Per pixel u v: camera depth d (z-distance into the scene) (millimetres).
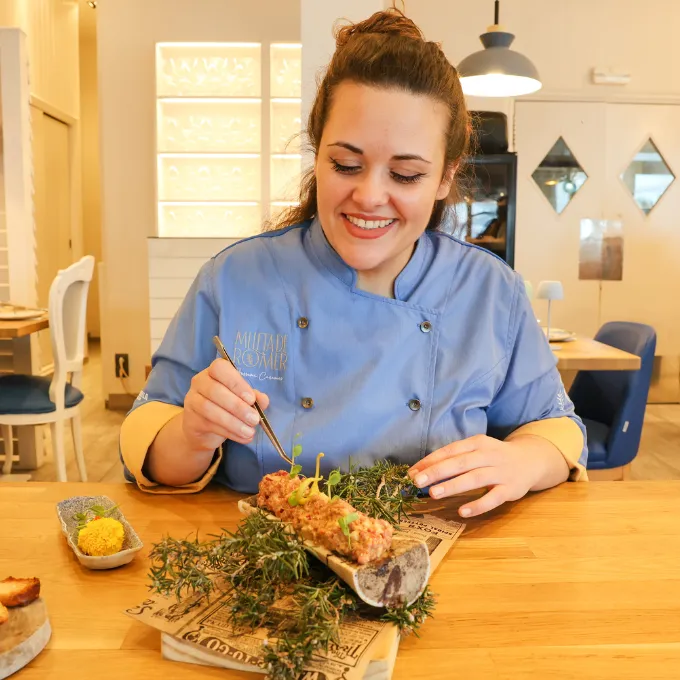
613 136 4770
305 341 1035
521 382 1106
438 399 1032
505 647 622
